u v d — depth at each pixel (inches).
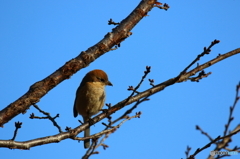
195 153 315.3
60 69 311.3
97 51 329.7
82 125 350.6
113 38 340.8
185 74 359.3
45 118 336.2
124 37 343.6
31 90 291.1
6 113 271.3
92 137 327.3
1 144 250.2
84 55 323.6
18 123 257.6
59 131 329.1
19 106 278.7
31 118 335.9
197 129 340.5
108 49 336.8
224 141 314.3
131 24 352.8
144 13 358.3
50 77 303.6
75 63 315.3
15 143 257.8
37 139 280.1
